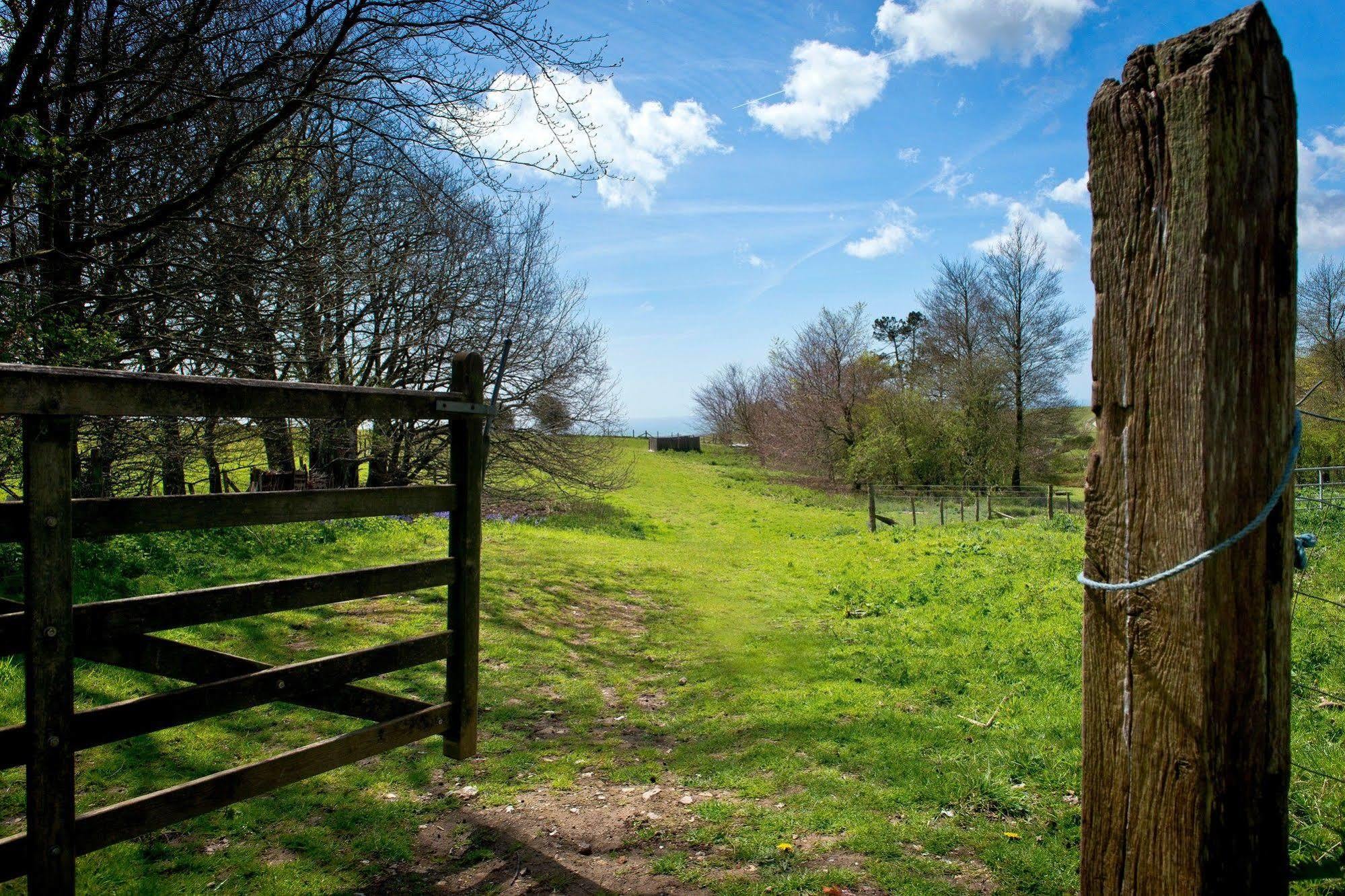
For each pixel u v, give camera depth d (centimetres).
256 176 914
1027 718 543
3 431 750
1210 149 176
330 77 774
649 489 3519
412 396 359
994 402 3481
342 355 1310
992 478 3447
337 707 342
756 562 1564
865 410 3934
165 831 383
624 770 491
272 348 973
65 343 697
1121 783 200
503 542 1443
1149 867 194
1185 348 182
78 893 327
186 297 807
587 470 2033
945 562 1263
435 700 602
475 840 391
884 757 493
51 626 240
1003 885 335
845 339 4188
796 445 4350
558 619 922
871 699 623
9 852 233
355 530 1232
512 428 1797
